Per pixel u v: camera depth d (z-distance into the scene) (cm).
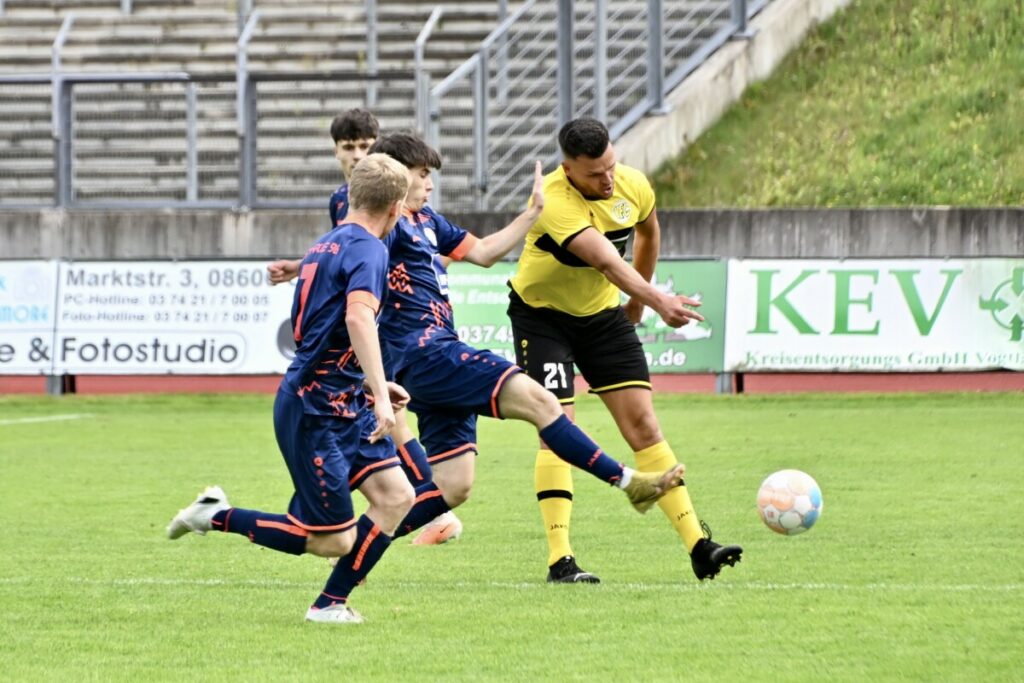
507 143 6088
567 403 2033
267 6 7325
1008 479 2892
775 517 1912
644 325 4678
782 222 5031
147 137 6644
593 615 1697
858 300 4591
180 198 6344
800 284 4606
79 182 6519
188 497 2791
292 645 1553
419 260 1906
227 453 3494
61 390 4853
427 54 6900
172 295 4797
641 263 2178
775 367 4606
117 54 7131
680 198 5962
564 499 1964
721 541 2231
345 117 2186
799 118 6294
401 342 1881
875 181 5834
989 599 1762
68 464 3297
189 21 7300
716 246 5050
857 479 2902
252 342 4766
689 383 4672
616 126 6084
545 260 2012
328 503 1600
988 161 5834
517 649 1526
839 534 2280
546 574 2000
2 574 2008
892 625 1622
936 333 4569
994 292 4553
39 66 7144
